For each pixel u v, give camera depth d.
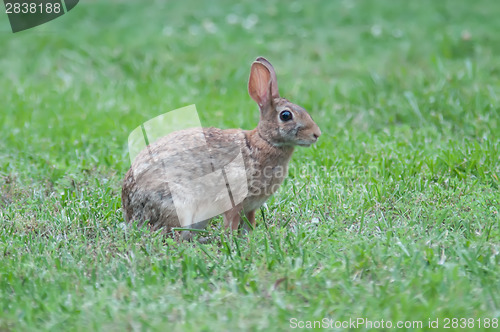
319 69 19.52
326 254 8.74
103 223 10.07
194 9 26.12
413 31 22.42
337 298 7.59
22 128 14.78
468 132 13.50
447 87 15.60
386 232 9.19
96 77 19.03
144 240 9.27
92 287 8.02
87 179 11.98
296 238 9.17
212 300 7.68
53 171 12.13
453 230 9.41
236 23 24.05
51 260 8.77
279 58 20.77
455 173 11.49
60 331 7.20
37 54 21.02
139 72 19.23
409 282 7.75
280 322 7.23
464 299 7.47
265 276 8.20
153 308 7.48
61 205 10.71
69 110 16.12
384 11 24.97
